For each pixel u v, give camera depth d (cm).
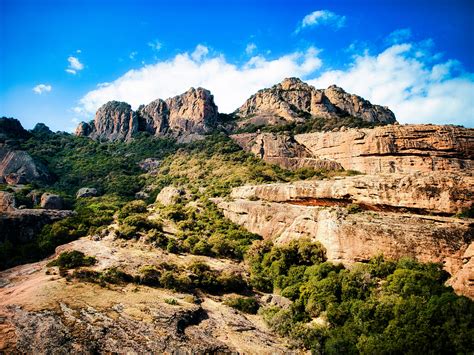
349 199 6222
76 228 6744
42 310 3428
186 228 7169
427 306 3578
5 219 6681
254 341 3725
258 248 6238
